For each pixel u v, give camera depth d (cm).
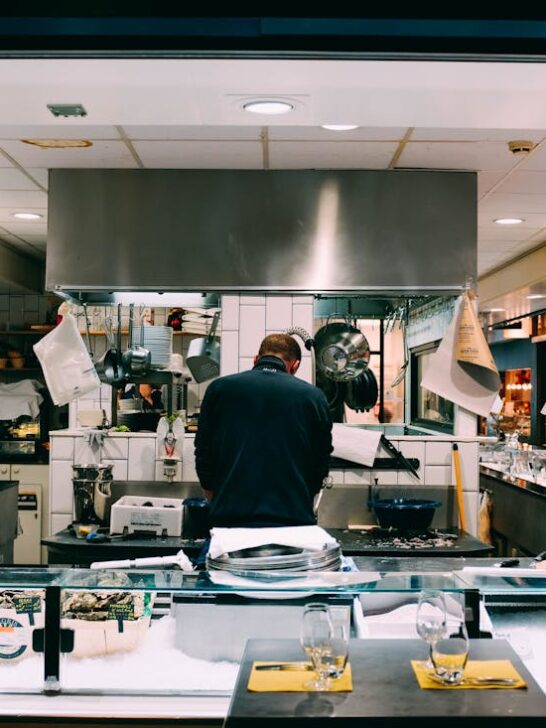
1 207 496
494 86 246
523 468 612
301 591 181
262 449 265
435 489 423
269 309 423
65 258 419
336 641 142
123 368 471
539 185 438
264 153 388
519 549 534
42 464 649
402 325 573
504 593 181
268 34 212
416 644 161
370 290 416
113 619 190
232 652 189
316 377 511
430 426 512
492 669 148
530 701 135
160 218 418
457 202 418
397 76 237
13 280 639
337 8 211
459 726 128
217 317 488
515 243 595
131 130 353
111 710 173
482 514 585
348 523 423
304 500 264
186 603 190
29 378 734
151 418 557
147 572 193
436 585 184
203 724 171
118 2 212
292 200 418
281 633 188
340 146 376
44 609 184
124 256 417
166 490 428
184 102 263
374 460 425
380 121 285
